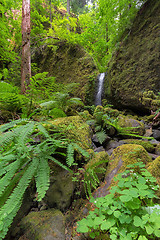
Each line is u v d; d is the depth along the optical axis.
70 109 3.62
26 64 5.41
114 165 1.54
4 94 2.03
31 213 1.19
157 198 1.01
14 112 2.60
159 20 4.69
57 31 9.21
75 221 1.18
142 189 1.01
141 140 2.97
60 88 3.57
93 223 0.94
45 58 9.90
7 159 1.03
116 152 1.69
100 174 1.51
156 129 3.46
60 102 3.23
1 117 2.35
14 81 7.87
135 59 5.29
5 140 0.99
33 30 9.38
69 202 1.30
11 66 8.28
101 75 7.93
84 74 8.34
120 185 1.10
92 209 1.21
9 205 0.78
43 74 2.35
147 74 4.81
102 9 6.71
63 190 1.34
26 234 1.03
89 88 7.89
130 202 0.97
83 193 1.42
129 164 1.38
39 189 0.85
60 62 9.37
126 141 2.99
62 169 1.48
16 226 1.11
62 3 19.19
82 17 11.61
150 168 1.29
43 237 0.96
